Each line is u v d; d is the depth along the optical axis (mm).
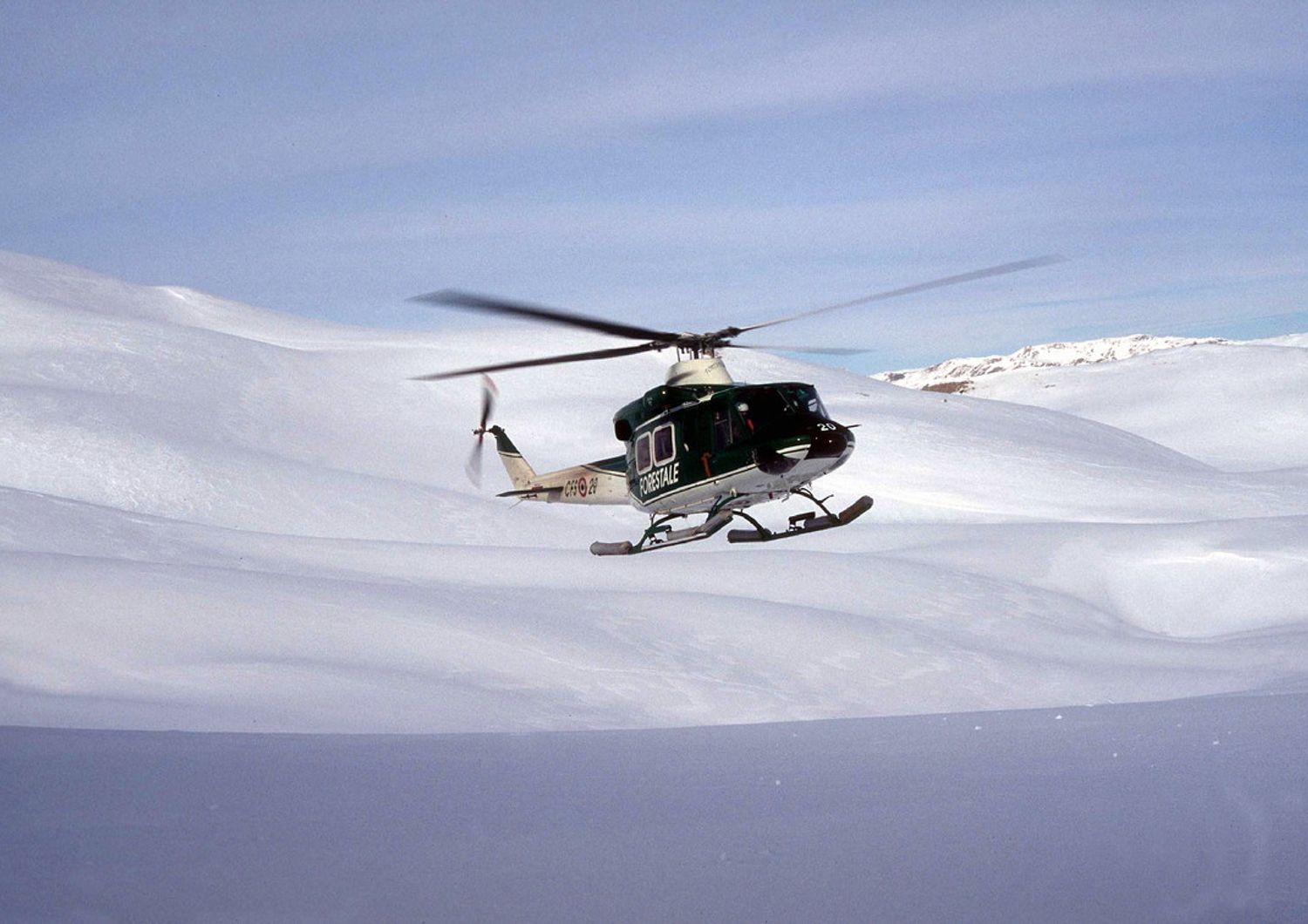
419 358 73000
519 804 6141
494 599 21062
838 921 4066
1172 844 4977
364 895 4355
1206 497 62375
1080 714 10695
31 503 27172
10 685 12516
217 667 13789
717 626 20453
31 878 4520
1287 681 18516
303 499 44469
